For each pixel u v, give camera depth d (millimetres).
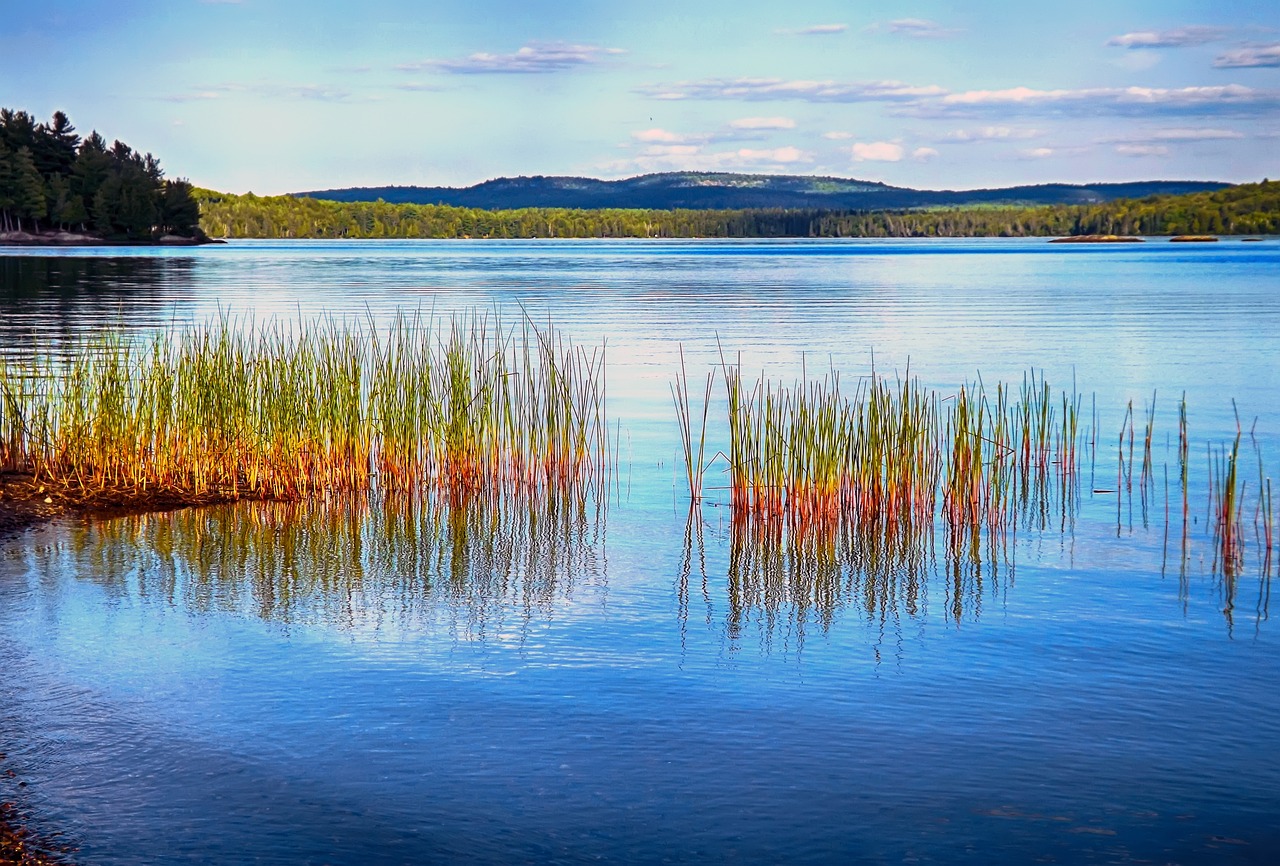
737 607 9531
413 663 8156
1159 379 23172
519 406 15375
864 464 12586
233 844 5785
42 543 11094
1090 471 14977
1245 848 5871
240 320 33781
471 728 7109
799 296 50781
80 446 13711
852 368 24703
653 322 36219
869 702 7590
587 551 11242
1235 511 12867
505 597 9727
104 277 62562
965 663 8297
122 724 7094
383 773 6531
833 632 8961
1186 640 8828
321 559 10789
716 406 19688
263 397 13695
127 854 5680
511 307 42719
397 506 12945
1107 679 8031
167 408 13648
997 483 12398
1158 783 6527
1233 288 54469
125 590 9711
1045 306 43562
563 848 5797
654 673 8047
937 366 25078
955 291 54188
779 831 5973
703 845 5840
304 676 7895
